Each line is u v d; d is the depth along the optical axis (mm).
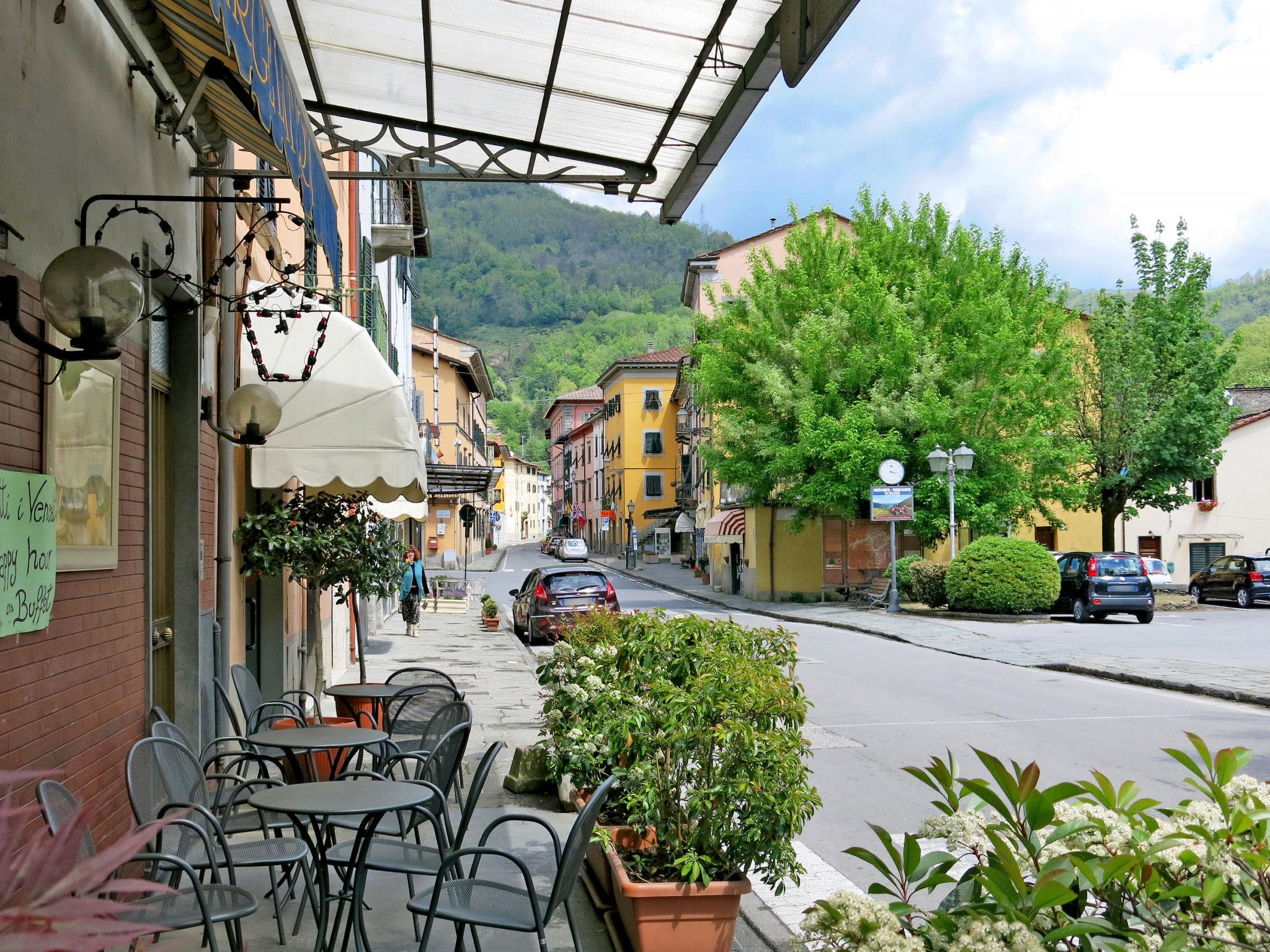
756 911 5918
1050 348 33031
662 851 5355
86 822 891
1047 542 43656
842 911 2738
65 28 5547
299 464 9359
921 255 35188
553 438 135375
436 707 7848
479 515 80125
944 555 35750
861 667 17812
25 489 4816
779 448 32562
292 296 8656
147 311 7070
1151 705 13445
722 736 4883
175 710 8141
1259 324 88562
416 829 5898
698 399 35812
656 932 4832
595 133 9039
